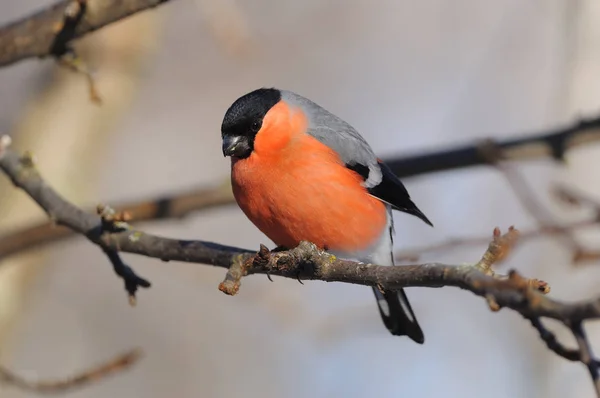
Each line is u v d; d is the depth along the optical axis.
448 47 16.95
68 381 8.73
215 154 16.84
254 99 8.55
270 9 16.92
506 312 13.75
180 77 16.64
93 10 7.95
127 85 12.58
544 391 12.71
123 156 16.59
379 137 16.50
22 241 10.15
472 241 9.16
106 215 7.53
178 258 7.30
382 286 6.00
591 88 12.75
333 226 8.30
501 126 15.01
